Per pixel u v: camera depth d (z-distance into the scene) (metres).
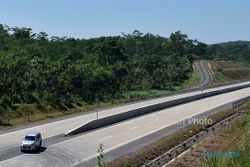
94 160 43.94
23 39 143.12
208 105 95.56
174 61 177.75
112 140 54.78
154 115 78.38
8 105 70.25
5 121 63.78
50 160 43.59
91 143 52.56
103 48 136.25
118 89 112.31
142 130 62.53
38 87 82.88
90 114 77.06
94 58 139.25
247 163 31.52
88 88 96.75
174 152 49.56
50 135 56.38
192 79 176.12
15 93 76.56
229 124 69.38
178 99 97.56
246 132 52.69
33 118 68.88
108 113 78.94
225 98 112.88
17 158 43.97
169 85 145.25
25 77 81.75
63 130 60.03
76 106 84.88
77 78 92.75
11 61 81.38
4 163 41.88
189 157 46.62
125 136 57.66
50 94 81.56
